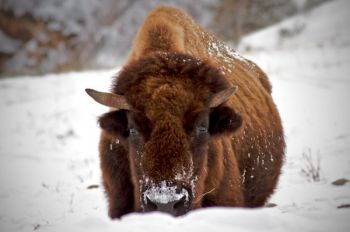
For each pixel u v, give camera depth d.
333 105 43.78
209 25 109.56
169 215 15.36
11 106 54.38
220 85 18.48
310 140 35.19
